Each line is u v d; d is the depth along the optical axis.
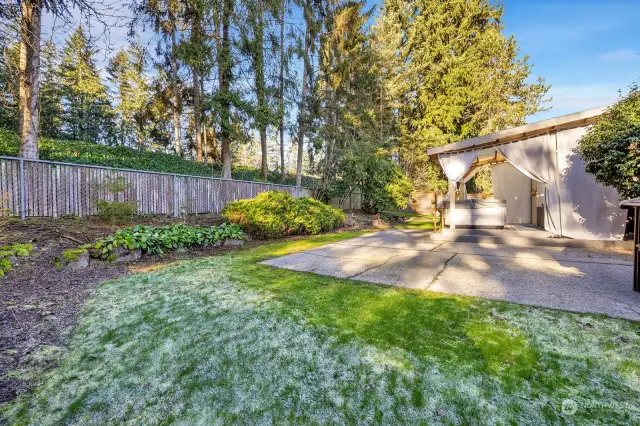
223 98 10.48
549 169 5.89
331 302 2.77
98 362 1.85
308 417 1.38
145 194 7.23
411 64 18.88
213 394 1.56
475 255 4.88
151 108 14.99
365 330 2.18
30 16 4.82
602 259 4.37
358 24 14.27
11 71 5.87
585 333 2.06
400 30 19.47
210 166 14.99
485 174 17.89
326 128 13.66
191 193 8.34
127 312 2.62
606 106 5.20
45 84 16.86
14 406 1.47
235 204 7.58
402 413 1.39
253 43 10.55
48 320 2.45
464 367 1.69
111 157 12.05
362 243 6.52
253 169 18.88
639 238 2.88
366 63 15.34
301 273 3.89
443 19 18.88
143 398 1.53
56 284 3.32
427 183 18.05
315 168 14.98
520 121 17.53
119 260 4.43
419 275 3.69
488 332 2.10
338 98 14.37
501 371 1.65
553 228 5.87
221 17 10.20
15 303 2.74
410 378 1.62
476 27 19.25
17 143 9.34
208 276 3.77
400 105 19.17
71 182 5.82
